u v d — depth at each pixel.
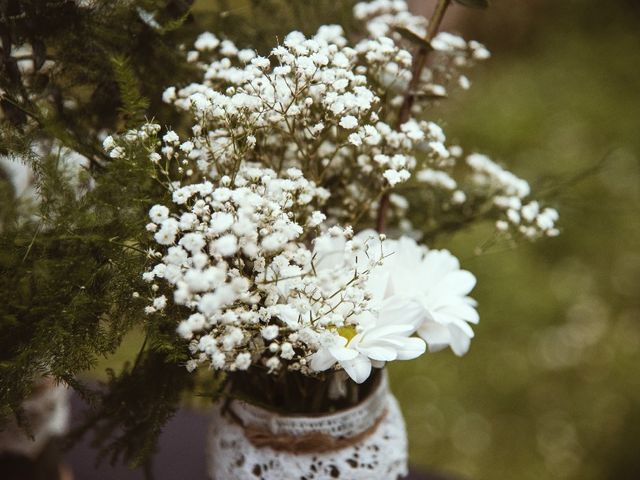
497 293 1.01
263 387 0.34
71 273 0.30
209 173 0.33
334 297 0.31
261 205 0.29
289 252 0.29
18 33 0.33
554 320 1.00
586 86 1.38
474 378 0.94
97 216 0.30
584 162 1.17
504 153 1.22
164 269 0.28
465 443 0.87
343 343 0.30
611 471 0.84
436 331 0.33
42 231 0.31
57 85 0.34
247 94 0.32
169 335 0.30
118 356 0.35
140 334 0.31
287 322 0.28
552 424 0.89
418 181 0.39
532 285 1.04
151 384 0.32
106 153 0.33
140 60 0.35
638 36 1.51
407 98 0.35
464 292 0.33
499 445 0.87
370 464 0.34
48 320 0.29
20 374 0.29
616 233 1.08
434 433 0.87
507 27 1.52
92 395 0.31
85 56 0.34
